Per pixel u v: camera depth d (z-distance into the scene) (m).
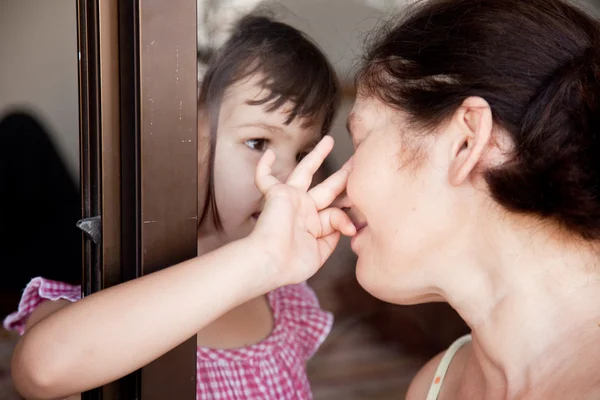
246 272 0.74
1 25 1.92
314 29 1.24
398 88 0.79
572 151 0.67
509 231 0.73
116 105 0.67
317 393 1.75
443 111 0.74
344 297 1.75
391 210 0.79
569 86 0.68
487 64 0.72
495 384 0.78
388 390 1.86
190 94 0.66
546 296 0.72
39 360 0.66
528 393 0.73
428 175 0.76
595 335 0.71
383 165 0.80
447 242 0.77
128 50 0.65
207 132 1.17
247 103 1.18
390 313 1.85
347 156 1.33
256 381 1.28
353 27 1.27
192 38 0.66
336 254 1.72
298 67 1.22
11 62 1.94
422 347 1.91
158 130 0.65
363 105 0.84
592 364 0.70
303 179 0.86
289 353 1.38
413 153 0.77
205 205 1.19
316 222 0.86
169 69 0.65
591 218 0.67
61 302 1.11
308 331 1.53
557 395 0.72
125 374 0.68
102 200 0.68
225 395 1.24
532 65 0.71
